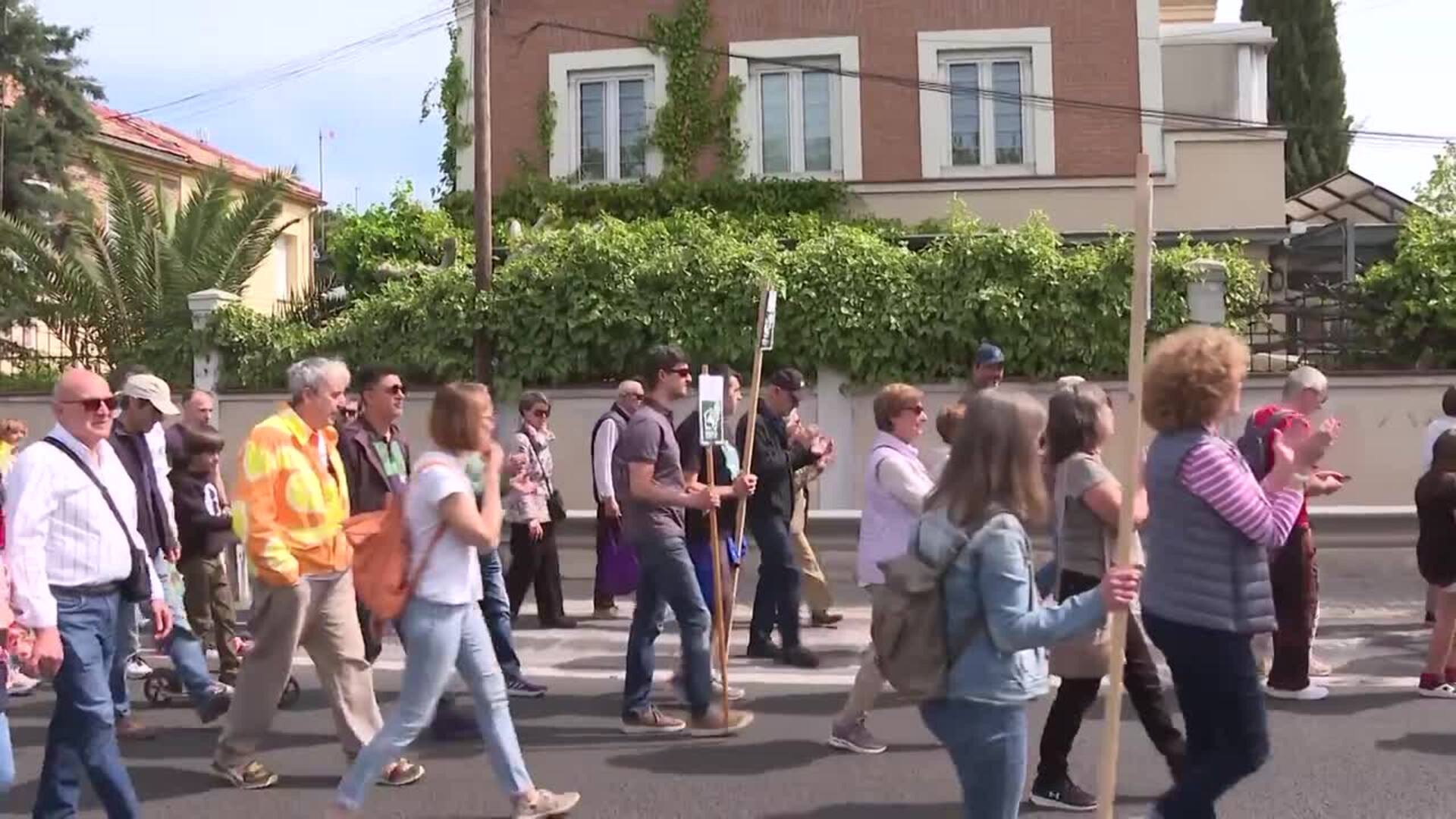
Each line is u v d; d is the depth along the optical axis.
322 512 6.41
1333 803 6.03
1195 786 4.58
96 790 5.33
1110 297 12.61
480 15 14.01
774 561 9.18
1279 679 7.93
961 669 3.99
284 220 33.31
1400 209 21.31
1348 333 12.55
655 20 18.75
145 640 10.48
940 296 12.93
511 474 8.11
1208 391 4.57
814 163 18.72
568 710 8.05
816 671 9.02
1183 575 4.55
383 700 8.52
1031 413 4.04
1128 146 18.48
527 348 13.65
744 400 13.18
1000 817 4.04
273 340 14.39
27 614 4.95
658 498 7.19
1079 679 5.88
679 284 13.37
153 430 8.66
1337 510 10.82
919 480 6.87
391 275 15.41
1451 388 10.25
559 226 17.64
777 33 18.73
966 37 18.52
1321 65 41.53
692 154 18.67
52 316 16.30
